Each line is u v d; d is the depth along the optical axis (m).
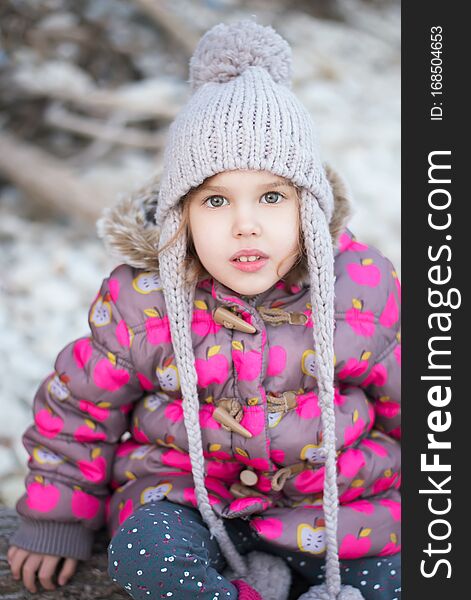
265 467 1.58
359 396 1.67
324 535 1.60
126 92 4.76
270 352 1.58
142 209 1.66
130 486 1.67
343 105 5.40
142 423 1.67
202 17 5.61
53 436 1.67
